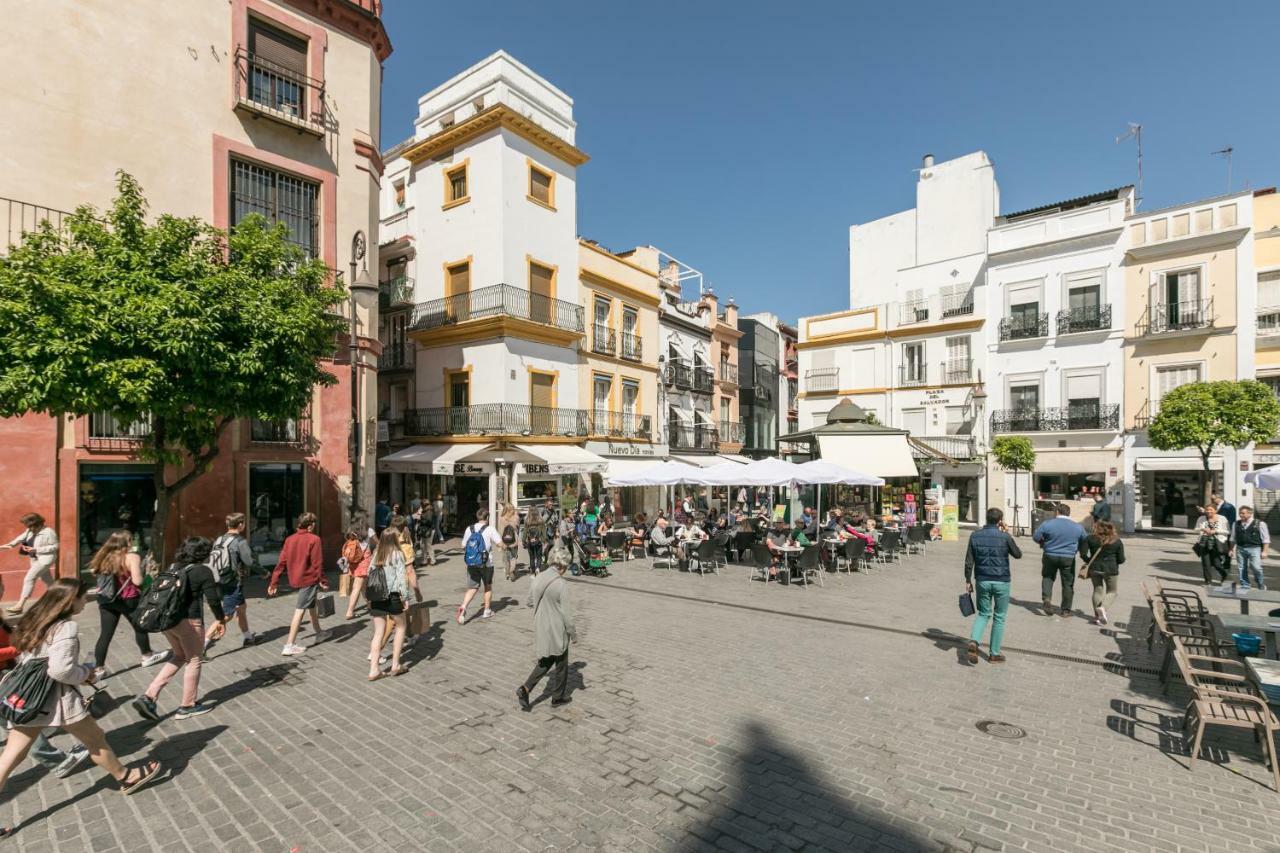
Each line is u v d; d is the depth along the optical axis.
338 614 9.83
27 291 7.23
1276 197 23.56
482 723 5.67
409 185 24.88
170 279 8.20
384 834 3.95
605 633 8.86
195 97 12.37
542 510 17.61
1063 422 26.17
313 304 9.46
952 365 29.70
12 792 4.43
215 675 6.94
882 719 5.79
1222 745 5.26
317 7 14.22
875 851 3.79
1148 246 24.55
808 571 12.73
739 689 6.57
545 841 3.88
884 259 34.16
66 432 10.70
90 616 9.54
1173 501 24.23
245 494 12.70
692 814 4.18
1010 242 28.25
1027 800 4.39
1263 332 22.86
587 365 24.97
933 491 23.11
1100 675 7.05
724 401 34.94
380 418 25.33
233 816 4.15
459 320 22.55
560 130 24.16
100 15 11.36
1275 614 6.74
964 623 9.49
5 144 10.43
